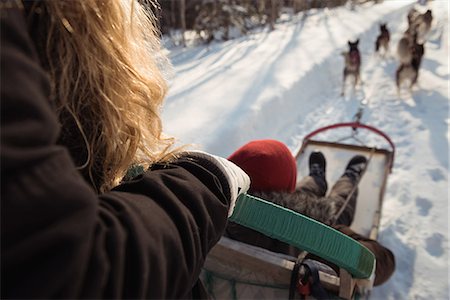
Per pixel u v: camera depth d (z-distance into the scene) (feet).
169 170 1.86
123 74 1.97
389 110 16.11
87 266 1.14
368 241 5.91
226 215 1.88
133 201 1.51
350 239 3.36
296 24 35.96
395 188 10.14
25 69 1.10
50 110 1.16
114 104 1.91
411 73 17.12
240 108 13.67
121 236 1.30
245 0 35.58
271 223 2.98
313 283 3.78
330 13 43.01
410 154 12.04
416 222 8.74
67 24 1.64
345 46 24.98
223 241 4.45
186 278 1.54
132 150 2.08
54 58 1.64
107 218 1.35
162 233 1.45
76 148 1.85
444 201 9.42
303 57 21.39
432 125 14.02
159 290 1.36
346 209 7.35
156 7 3.06
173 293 1.48
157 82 2.31
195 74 18.94
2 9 1.14
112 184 2.03
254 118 13.26
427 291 6.95
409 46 18.71
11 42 1.11
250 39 29.04
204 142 11.27
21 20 1.18
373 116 15.60
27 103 1.05
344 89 18.75
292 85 16.61
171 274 1.46
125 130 2.03
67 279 1.04
